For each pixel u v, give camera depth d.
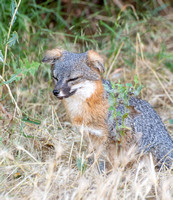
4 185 8.60
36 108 12.62
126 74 14.35
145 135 9.91
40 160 9.85
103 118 9.65
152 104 13.20
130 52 14.90
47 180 8.32
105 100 9.70
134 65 14.84
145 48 16.38
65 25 15.77
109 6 17.69
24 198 7.83
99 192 7.71
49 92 12.60
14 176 9.01
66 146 10.48
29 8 14.77
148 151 9.96
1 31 12.45
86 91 9.50
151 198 8.30
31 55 13.50
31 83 13.13
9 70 12.27
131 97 10.18
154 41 16.75
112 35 14.58
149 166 9.24
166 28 17.88
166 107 13.08
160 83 12.97
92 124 9.71
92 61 9.57
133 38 16.06
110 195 7.89
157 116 10.45
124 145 9.68
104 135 9.74
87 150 10.24
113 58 14.26
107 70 14.20
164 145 10.12
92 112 9.59
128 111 9.72
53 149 10.51
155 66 14.85
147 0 17.73
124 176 9.18
